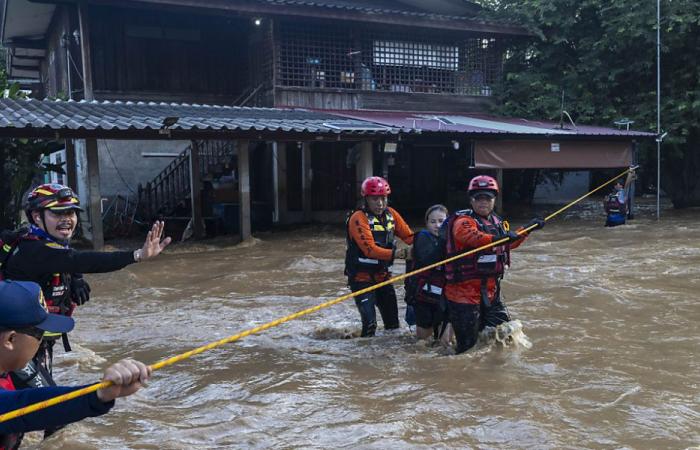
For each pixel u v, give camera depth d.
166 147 17.56
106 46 16.69
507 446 3.19
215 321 6.45
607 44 18.77
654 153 19.30
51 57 20.06
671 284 7.72
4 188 13.54
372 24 17.41
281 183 17.42
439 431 3.39
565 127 17.11
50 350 3.30
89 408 1.70
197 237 14.91
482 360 4.68
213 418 3.65
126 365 1.78
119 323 6.39
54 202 3.02
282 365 4.74
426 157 20.23
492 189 4.64
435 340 5.44
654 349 4.97
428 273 5.18
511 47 20.80
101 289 8.37
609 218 15.20
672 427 3.41
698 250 10.80
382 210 5.39
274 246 12.91
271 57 16.80
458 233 4.63
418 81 18.73
